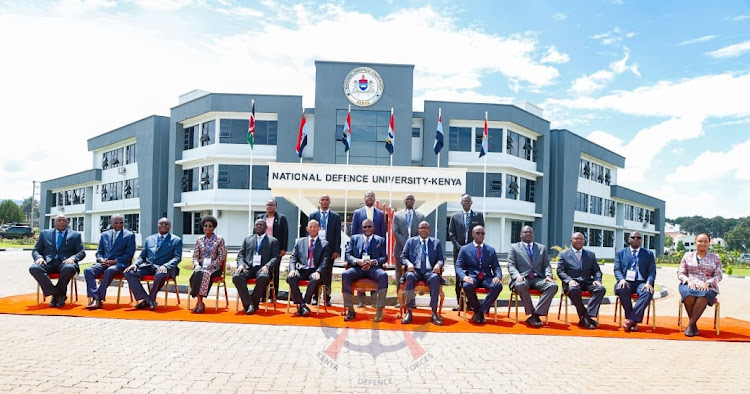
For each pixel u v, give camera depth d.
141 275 9.20
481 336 7.81
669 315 10.63
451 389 5.17
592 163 40.41
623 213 46.97
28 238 47.28
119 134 37.34
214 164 29.98
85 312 8.67
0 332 7.07
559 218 34.56
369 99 28.81
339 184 18.92
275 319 8.56
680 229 140.00
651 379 5.67
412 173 19.09
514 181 31.72
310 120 29.83
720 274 8.34
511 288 9.15
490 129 30.88
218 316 8.69
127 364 5.65
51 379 5.05
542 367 6.08
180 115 31.86
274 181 18.75
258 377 5.35
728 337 8.12
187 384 5.04
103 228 41.16
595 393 5.13
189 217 32.41
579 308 8.71
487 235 31.17
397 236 9.72
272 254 9.48
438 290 8.72
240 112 29.52
